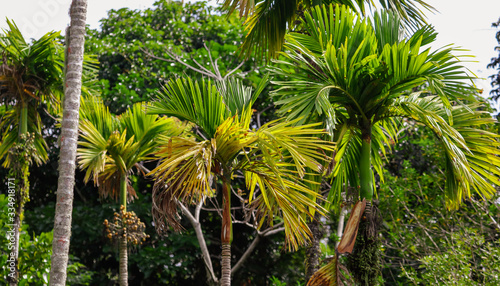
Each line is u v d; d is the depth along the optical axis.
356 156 7.60
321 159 6.81
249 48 9.23
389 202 11.84
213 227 15.52
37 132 9.76
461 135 6.98
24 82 9.16
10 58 9.14
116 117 8.84
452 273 9.38
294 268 14.98
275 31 9.02
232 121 6.12
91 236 13.79
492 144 7.04
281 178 6.19
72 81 6.21
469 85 6.63
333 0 8.75
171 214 6.55
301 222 6.58
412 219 11.80
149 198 14.73
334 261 6.46
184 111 6.76
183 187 6.14
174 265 14.23
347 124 6.98
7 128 9.70
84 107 8.46
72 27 6.38
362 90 6.82
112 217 13.98
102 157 7.95
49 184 16.09
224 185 6.47
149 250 13.69
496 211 11.16
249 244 15.54
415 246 11.16
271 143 6.23
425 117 6.55
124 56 14.91
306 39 7.26
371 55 6.35
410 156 13.75
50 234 10.27
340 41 7.06
